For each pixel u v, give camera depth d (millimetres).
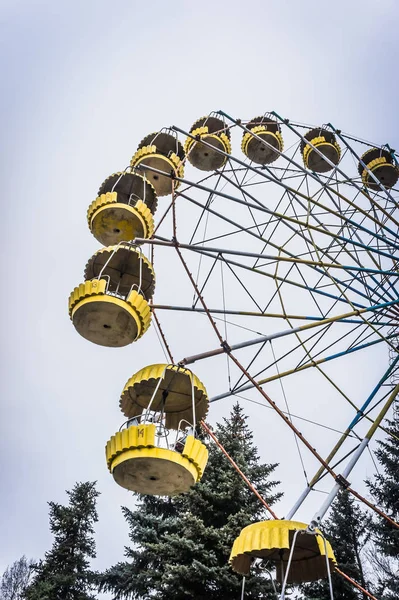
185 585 20828
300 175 20703
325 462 13789
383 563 29703
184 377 13141
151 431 11320
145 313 14188
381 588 26578
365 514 29391
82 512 31141
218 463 24953
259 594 20844
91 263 15992
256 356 15453
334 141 24891
